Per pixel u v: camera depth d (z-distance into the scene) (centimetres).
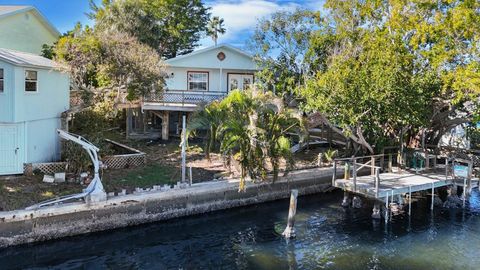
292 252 1362
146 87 2028
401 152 2053
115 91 2078
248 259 1307
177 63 2905
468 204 1869
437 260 1298
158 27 3875
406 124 1936
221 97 2705
